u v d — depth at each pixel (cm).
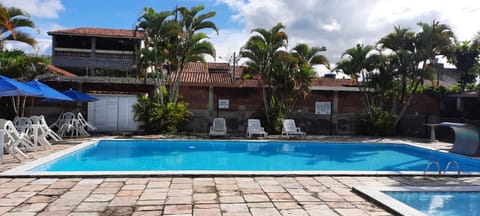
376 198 492
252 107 1633
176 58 1451
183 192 529
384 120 1551
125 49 2605
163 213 429
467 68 1870
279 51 1480
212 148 1216
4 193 508
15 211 427
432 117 1688
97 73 2522
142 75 1488
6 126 802
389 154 1170
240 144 1278
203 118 1616
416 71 1517
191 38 1455
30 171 657
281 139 1359
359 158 1087
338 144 1293
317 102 1672
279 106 1568
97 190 533
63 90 1533
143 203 469
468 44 1861
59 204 459
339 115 1680
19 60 1242
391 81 1566
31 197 489
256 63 1493
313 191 553
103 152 1088
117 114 1564
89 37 2562
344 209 461
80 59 2528
